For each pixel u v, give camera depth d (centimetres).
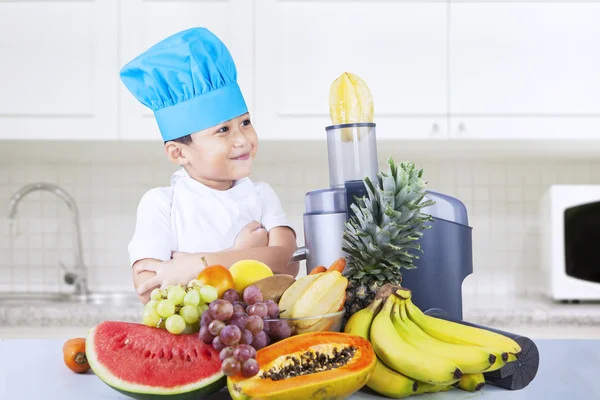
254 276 69
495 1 213
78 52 213
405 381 63
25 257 254
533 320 206
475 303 230
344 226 79
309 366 59
